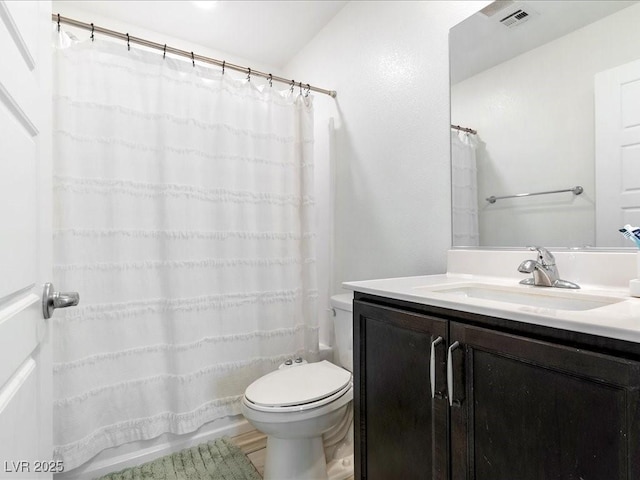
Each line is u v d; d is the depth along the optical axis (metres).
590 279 1.01
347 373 1.51
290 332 1.97
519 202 1.23
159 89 1.62
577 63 1.09
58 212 1.38
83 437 1.41
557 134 1.13
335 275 2.13
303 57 2.44
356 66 1.94
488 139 1.31
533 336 0.66
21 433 0.61
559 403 0.61
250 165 1.87
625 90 0.99
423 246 1.55
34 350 0.70
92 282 1.47
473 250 1.33
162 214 1.61
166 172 1.61
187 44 2.35
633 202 0.98
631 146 0.98
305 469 1.33
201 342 1.69
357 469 1.10
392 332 0.98
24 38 0.66
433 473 0.85
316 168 2.29
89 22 2.02
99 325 1.48
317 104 2.27
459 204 1.41
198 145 1.71
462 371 0.78
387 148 1.74
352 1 1.96
